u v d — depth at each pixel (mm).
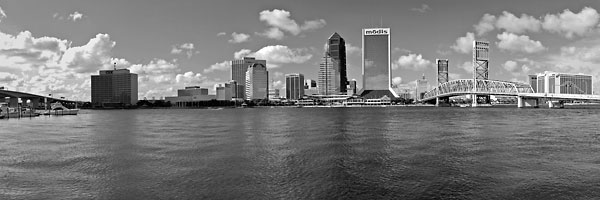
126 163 51656
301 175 43469
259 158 54812
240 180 41281
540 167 46156
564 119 136375
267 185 39156
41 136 88938
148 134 93188
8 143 74875
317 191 36844
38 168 48938
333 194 35781
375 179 41094
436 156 54812
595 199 33594
